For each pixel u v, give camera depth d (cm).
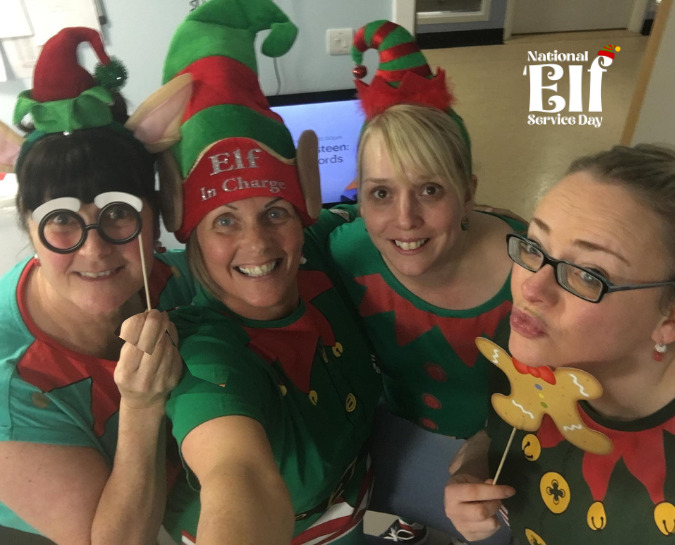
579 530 77
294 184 88
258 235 85
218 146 83
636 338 65
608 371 70
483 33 560
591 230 63
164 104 81
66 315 87
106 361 89
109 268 79
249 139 84
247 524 57
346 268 115
